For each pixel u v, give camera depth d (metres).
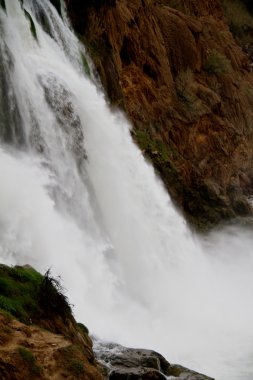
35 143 22.16
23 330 10.16
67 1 33.78
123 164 28.70
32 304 11.62
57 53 29.05
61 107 24.64
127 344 15.92
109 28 36.09
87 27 34.47
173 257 28.64
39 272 14.75
